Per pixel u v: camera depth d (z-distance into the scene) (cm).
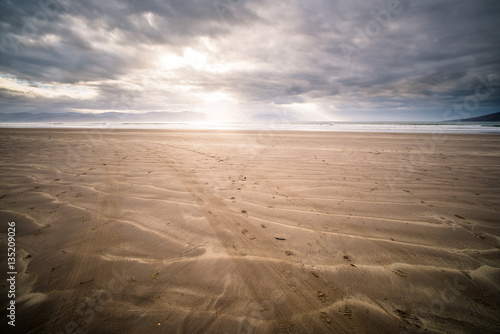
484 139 1252
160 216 318
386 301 180
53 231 277
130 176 511
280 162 666
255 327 158
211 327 157
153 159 704
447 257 229
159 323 159
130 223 298
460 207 346
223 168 589
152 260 224
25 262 221
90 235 269
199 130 2017
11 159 679
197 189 427
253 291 188
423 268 214
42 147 939
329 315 168
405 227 288
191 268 213
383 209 340
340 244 253
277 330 156
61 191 412
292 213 329
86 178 493
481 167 601
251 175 525
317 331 156
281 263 222
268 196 394
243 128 2425
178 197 388
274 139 1312
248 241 259
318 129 2203
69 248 244
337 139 1307
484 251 239
